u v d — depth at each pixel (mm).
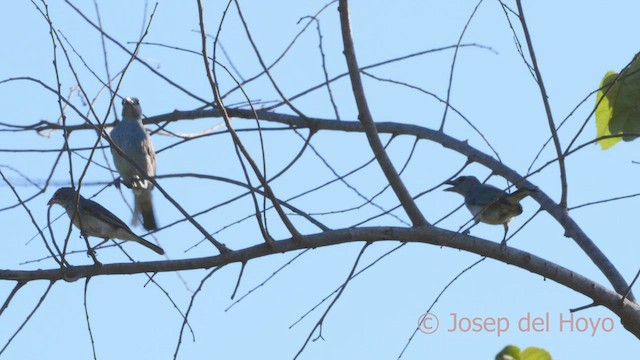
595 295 11594
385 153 10891
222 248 10758
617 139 13156
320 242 10992
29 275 10328
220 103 9820
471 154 14336
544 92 11430
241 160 10234
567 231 12766
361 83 10531
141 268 10609
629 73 12188
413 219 11359
